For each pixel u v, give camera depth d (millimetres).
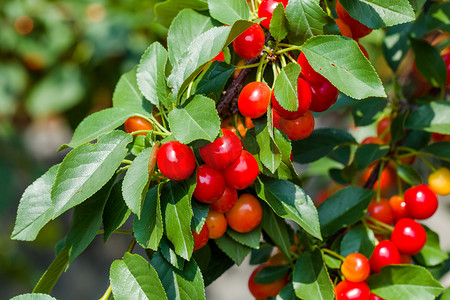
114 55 1460
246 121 674
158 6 682
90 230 639
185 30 662
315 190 1197
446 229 1769
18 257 1720
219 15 648
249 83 635
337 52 618
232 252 664
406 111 751
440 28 777
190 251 614
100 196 646
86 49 1561
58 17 1533
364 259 676
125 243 2041
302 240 685
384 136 792
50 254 1931
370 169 802
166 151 614
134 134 651
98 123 657
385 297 682
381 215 726
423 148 753
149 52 663
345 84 612
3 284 1715
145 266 626
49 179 643
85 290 1848
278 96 615
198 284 631
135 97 676
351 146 816
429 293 674
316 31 626
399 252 708
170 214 623
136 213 601
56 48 1547
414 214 722
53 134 2258
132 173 613
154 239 616
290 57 634
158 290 622
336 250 715
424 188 721
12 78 1568
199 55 625
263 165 646
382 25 634
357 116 779
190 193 620
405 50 800
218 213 648
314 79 632
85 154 623
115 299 624
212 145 616
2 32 1516
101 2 1500
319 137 768
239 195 662
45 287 659
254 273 733
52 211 636
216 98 648
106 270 1938
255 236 663
